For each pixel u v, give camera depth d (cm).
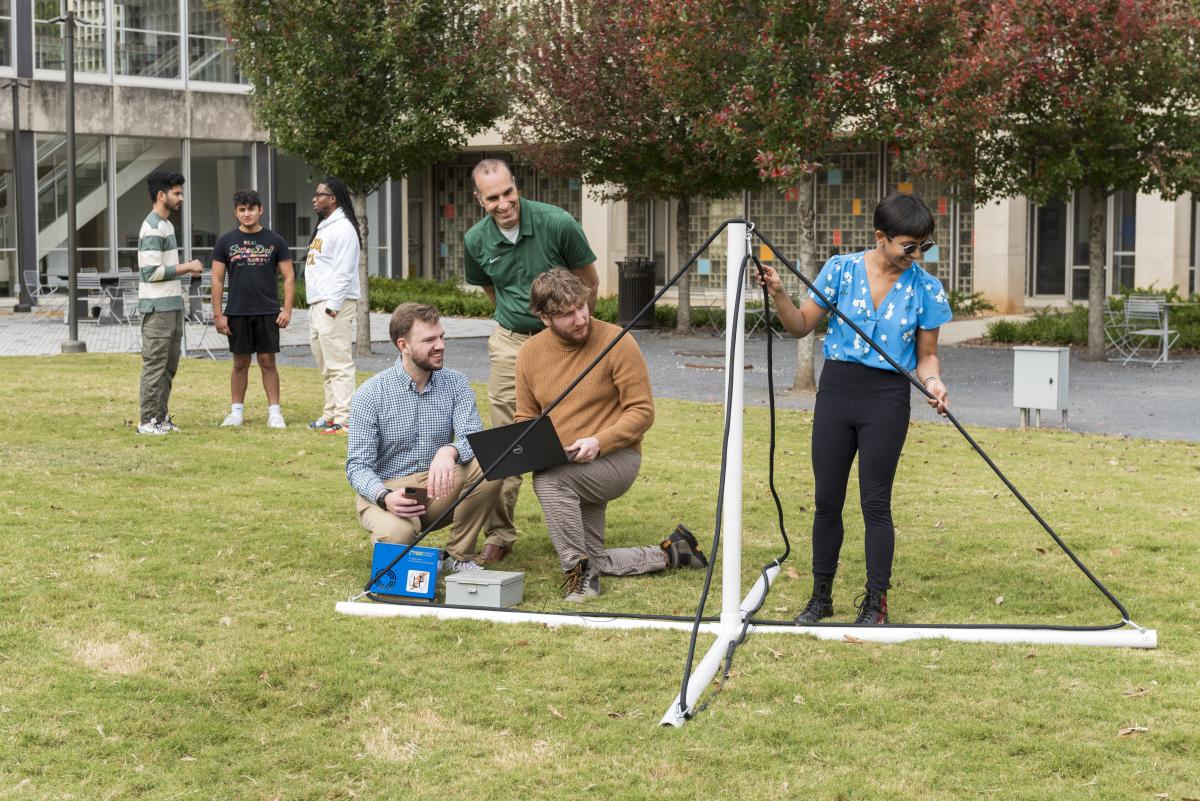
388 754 388
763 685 441
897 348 504
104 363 1547
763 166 1286
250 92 1772
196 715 417
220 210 2872
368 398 578
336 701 431
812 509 750
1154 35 1552
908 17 1264
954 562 621
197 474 833
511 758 385
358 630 505
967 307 2508
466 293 2738
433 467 557
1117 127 1586
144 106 2711
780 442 1016
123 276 2292
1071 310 2462
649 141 1916
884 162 2716
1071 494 789
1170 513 730
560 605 543
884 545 510
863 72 1310
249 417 1100
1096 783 363
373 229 3188
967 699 429
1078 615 527
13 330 2073
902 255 495
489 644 489
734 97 1324
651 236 2970
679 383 1480
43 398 1209
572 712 420
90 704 422
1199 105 1625
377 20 1656
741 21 1326
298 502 746
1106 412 1225
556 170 2022
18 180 2561
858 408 508
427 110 1672
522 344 648
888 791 359
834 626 496
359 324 1752
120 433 998
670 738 398
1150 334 1720
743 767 378
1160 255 2431
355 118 1678
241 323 1019
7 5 2547
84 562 598
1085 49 1595
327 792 363
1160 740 391
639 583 582
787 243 2844
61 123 2623
